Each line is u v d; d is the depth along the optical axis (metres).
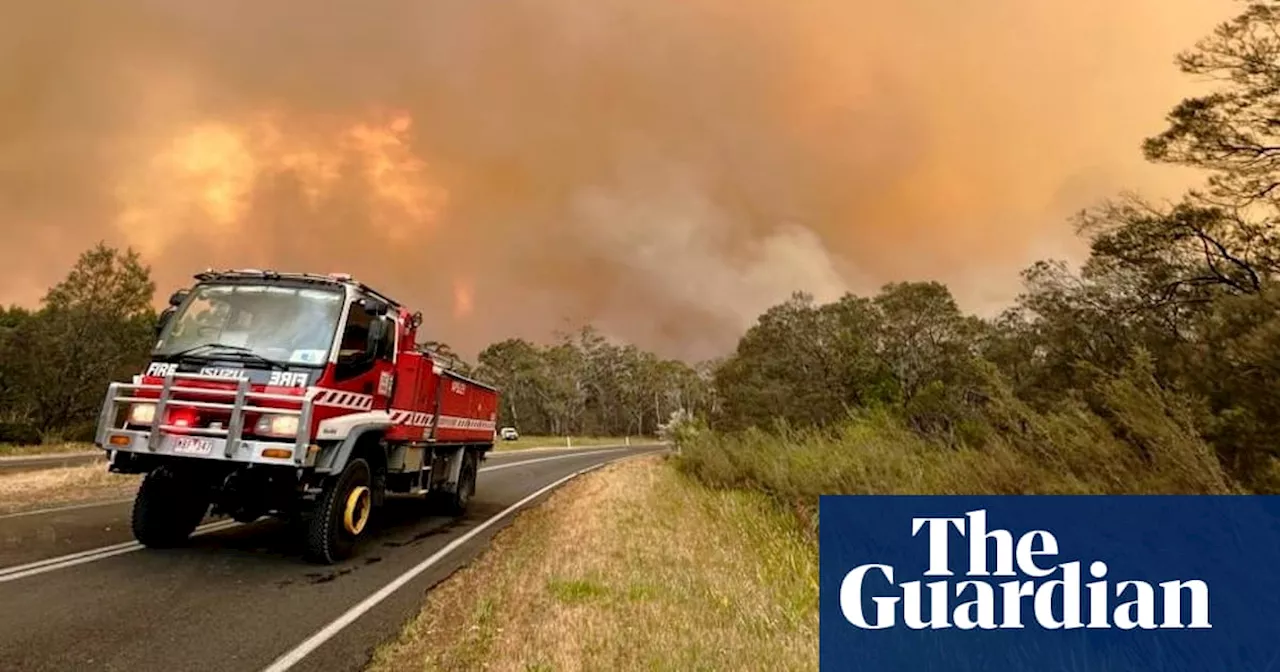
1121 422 5.39
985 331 34.47
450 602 6.17
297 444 6.77
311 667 4.50
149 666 4.35
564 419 88.81
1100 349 13.57
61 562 6.74
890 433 10.48
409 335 9.55
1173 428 4.86
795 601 6.29
